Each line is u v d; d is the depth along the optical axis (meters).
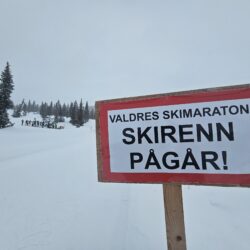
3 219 4.59
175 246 2.46
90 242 3.80
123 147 2.63
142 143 2.56
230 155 2.29
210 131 2.36
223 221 4.44
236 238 3.82
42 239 3.86
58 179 7.78
